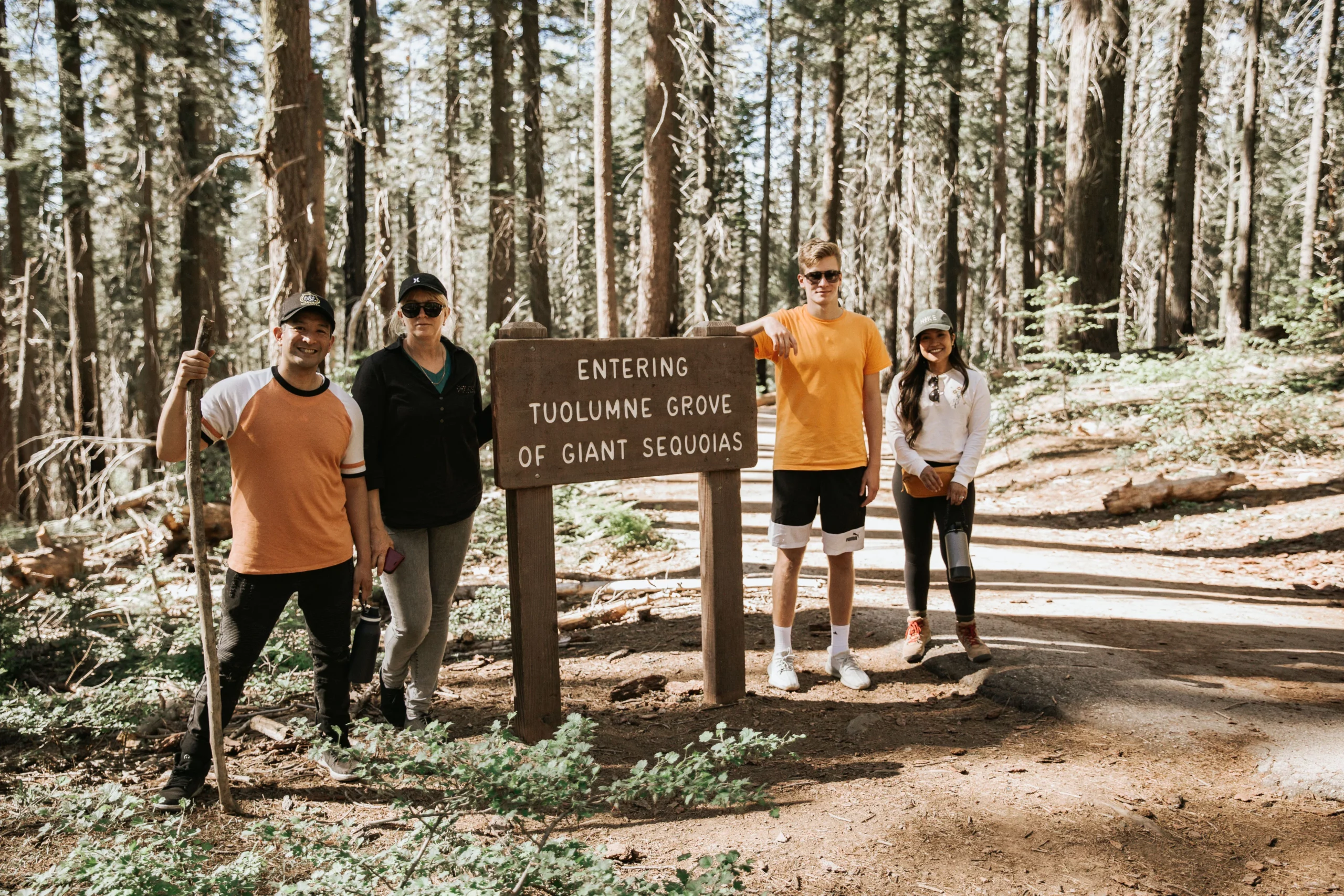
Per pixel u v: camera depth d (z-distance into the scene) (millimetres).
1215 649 5367
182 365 3381
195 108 19922
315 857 2908
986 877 3025
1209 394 12938
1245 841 3268
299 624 5590
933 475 4891
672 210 18766
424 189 26859
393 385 3922
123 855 2879
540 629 4281
